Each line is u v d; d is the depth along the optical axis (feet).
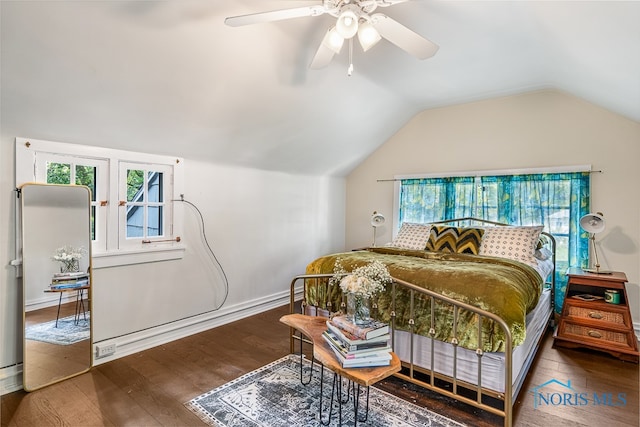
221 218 11.20
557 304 11.18
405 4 6.36
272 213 13.07
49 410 6.41
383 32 5.67
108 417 6.20
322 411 6.35
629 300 10.19
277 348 9.23
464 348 6.48
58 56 5.96
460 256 9.29
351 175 16.52
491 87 11.22
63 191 7.73
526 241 9.84
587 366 8.23
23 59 5.77
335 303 8.50
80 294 7.94
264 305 12.78
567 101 11.21
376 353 5.41
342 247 16.66
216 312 11.13
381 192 15.52
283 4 6.42
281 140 11.44
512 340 5.78
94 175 8.41
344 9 5.18
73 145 7.79
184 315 10.24
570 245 11.03
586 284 9.30
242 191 11.86
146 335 9.30
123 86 7.05
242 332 10.46
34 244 7.32
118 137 8.26
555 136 11.43
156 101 7.78
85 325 7.98
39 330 7.32
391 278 6.72
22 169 7.13
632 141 10.18
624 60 6.33
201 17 6.36
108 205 8.58
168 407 6.50
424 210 14.12
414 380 6.79
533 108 11.82
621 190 10.35
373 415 6.22
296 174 14.08
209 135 9.66
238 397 6.82
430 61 9.06
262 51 7.78
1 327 7.00
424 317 6.97
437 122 13.89
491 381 6.19
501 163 12.46
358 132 13.33
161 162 9.49
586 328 9.11
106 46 6.16
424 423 5.99
